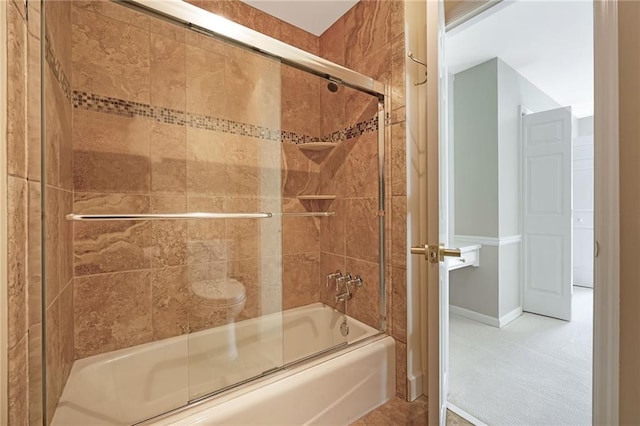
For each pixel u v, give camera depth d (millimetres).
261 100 1767
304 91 1893
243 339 1675
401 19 1508
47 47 873
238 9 1734
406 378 1479
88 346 1297
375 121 1650
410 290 1494
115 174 1362
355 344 1478
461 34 2174
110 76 1333
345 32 1859
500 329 2453
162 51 1445
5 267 587
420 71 1512
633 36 733
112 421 1171
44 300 808
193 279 1572
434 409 1021
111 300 1355
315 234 2031
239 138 1708
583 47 2363
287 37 1946
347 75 1573
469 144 2734
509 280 2656
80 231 1279
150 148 1447
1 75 581
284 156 1882
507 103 2646
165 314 1489
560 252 2623
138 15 1260
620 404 742
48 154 883
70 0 1217
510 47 2357
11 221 614
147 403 1303
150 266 1456
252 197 1766
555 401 1515
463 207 2789
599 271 764
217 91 1617
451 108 2822
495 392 1601
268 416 1080
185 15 1204
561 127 2615
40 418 788
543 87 3143
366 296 1703
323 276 2004
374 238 1661
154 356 1409
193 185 1571
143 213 1433
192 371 1478
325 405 1236
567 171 2586
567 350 2064
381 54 1616
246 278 1738
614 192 735
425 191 1504
